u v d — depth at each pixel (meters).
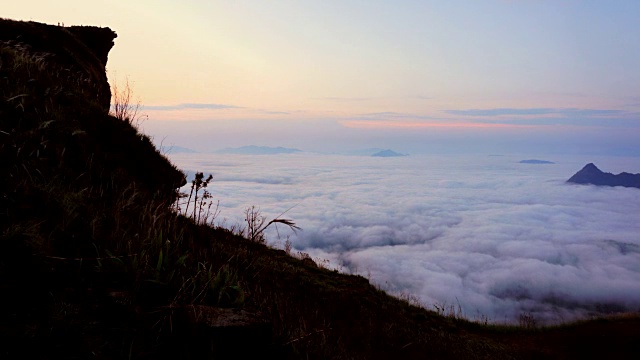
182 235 3.78
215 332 2.45
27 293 2.32
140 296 2.66
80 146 5.06
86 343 2.09
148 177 6.61
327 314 6.76
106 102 11.35
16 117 4.51
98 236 3.25
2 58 5.74
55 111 5.14
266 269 5.34
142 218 3.93
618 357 12.66
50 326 2.11
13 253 2.58
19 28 9.91
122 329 2.29
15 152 3.87
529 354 13.02
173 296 2.75
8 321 2.06
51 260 2.70
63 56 10.08
